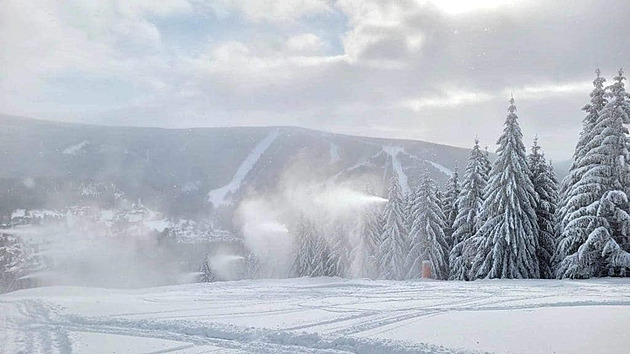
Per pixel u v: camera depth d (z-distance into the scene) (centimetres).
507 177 2783
